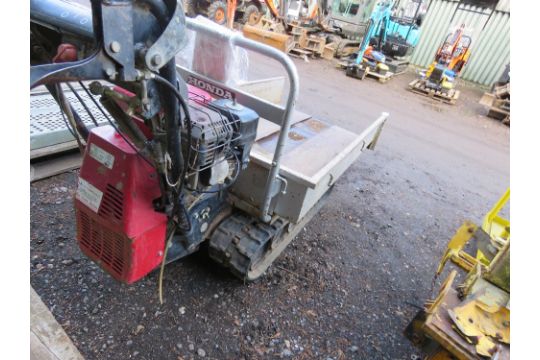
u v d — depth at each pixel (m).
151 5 0.89
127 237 1.33
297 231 2.59
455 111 7.68
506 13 9.97
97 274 1.96
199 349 1.74
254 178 1.83
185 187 1.41
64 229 2.20
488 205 3.93
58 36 1.11
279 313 2.04
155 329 1.77
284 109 1.63
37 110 2.66
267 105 1.69
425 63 11.54
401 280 2.57
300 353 1.86
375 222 3.19
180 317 1.86
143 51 0.90
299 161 2.04
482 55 10.72
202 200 1.72
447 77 8.34
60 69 0.78
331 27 11.04
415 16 9.53
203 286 2.08
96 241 1.48
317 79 7.52
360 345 1.99
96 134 1.37
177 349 1.71
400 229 3.18
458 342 1.39
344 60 9.59
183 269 2.16
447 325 1.46
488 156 5.40
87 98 2.99
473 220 3.57
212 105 1.50
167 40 0.93
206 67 2.04
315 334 1.98
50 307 1.74
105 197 1.36
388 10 8.81
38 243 2.07
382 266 2.67
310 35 9.81
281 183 1.77
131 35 0.86
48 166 2.60
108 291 1.89
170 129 1.16
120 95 1.01
